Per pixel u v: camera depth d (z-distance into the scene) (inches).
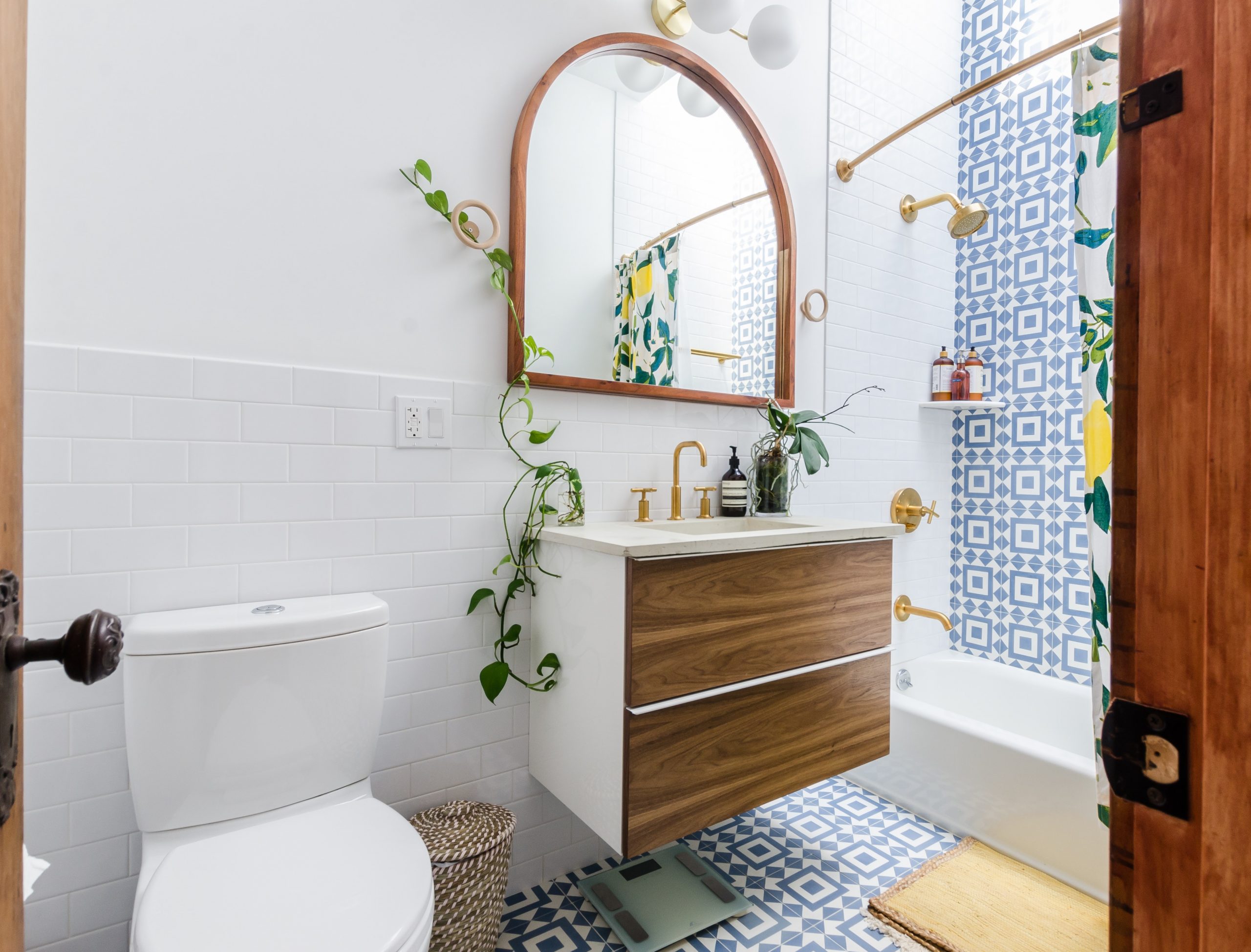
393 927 32.4
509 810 56.7
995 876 64.0
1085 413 62.8
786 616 56.6
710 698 51.3
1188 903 16.3
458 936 47.8
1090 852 61.1
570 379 62.6
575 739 54.2
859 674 62.8
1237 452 15.4
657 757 48.4
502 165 60.4
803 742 57.9
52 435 42.6
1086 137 63.0
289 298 50.7
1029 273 98.8
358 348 53.5
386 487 54.7
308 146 51.4
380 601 49.4
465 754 58.7
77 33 43.5
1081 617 91.9
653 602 48.1
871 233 94.3
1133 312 17.6
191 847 38.2
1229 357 15.5
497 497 60.2
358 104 53.4
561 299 64.4
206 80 47.6
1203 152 16.1
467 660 58.8
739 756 53.2
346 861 37.5
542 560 59.9
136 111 45.3
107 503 44.2
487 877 49.6
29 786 41.9
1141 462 17.4
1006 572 101.1
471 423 58.8
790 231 81.6
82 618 18.4
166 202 46.3
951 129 107.3
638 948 53.4
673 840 49.1
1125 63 17.9
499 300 60.4
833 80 89.6
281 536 50.2
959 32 108.5
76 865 43.4
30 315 42.0
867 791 82.3
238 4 48.8
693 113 74.4
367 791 47.6
